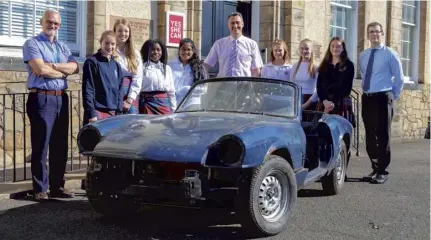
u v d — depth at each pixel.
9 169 7.17
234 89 5.86
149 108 6.66
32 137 5.74
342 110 7.27
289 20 11.10
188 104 5.89
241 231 4.84
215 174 4.50
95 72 5.86
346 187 7.14
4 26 7.75
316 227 5.09
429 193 6.85
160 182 4.50
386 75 7.37
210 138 4.54
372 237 4.83
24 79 7.59
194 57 7.05
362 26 12.95
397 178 7.93
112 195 4.63
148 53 6.69
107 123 5.07
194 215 5.36
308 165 6.02
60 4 8.34
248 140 4.36
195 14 9.58
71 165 6.89
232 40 7.46
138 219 5.17
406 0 14.66
